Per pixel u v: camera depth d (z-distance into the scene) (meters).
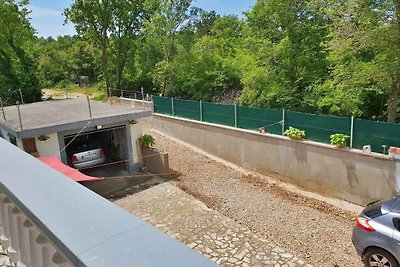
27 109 17.55
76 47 57.34
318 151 14.09
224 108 18.34
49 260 1.43
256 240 9.91
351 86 16.53
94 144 15.46
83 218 1.16
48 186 1.45
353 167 13.01
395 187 11.88
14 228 1.74
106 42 37.19
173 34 32.03
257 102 21.81
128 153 15.52
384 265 7.02
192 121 20.27
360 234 7.43
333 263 8.83
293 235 10.34
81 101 21.22
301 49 21.27
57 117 14.27
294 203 13.12
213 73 31.56
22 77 32.88
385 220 7.07
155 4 31.66
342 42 14.80
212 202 12.73
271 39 22.56
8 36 32.69
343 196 13.51
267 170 16.38
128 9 36.06
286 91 20.80
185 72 33.03
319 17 20.34
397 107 16.66
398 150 11.63
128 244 0.98
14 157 1.89
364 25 14.44
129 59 39.94
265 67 21.77
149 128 24.28
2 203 1.77
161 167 15.37
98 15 34.81
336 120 13.60
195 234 10.19
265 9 21.39
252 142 16.84
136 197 13.03
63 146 13.17
